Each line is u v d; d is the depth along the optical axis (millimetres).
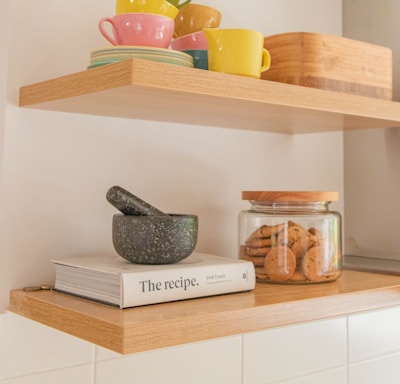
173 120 1012
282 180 1211
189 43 893
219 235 1104
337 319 1239
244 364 1100
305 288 920
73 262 833
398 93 1255
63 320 739
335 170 1318
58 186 911
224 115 948
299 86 847
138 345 654
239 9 1142
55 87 795
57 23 914
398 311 1343
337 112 900
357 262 1228
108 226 968
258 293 862
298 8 1250
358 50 965
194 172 1073
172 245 813
